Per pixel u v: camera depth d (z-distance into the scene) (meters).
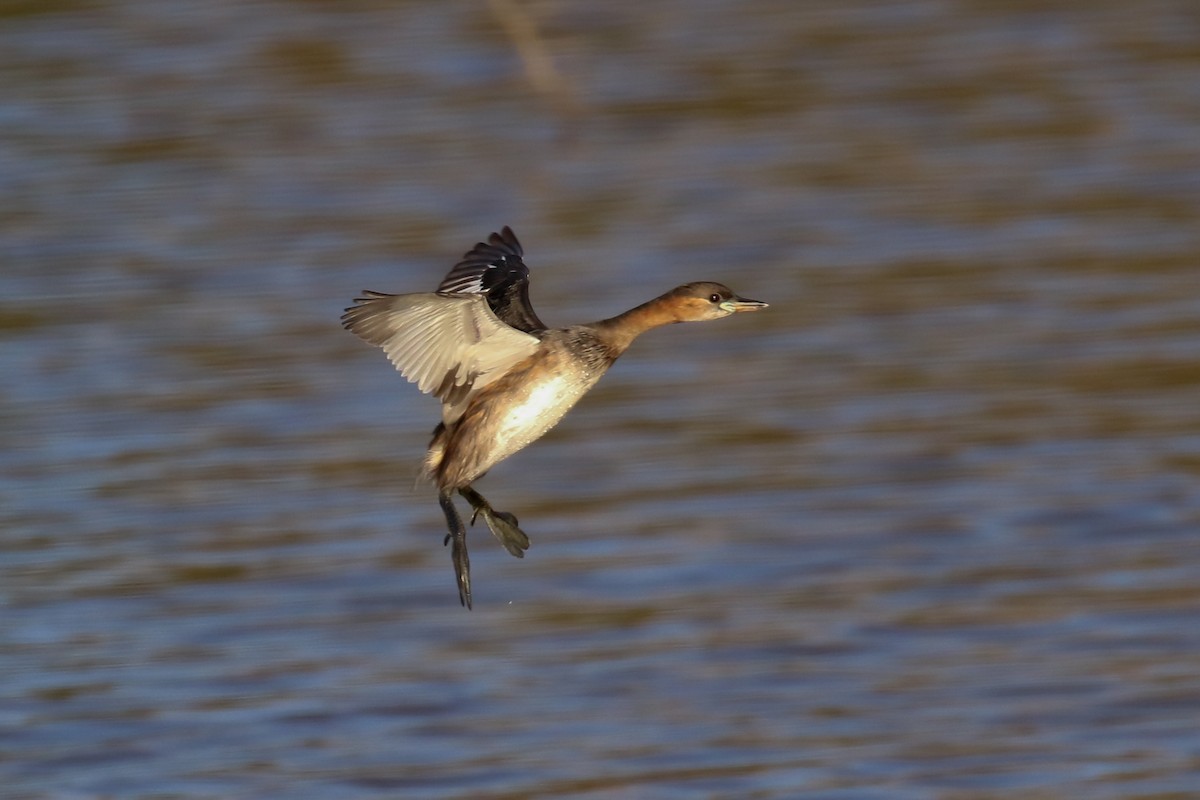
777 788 11.84
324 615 14.84
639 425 18.95
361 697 13.42
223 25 32.31
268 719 13.12
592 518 16.75
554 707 13.20
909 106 28.72
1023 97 28.75
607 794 11.83
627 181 26.53
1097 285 21.95
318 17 32.53
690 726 12.76
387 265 23.38
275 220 25.08
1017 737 12.40
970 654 13.70
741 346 20.98
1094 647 13.77
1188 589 14.70
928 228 24.20
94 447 18.28
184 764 12.41
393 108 29.25
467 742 12.65
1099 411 18.55
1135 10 32.12
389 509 16.92
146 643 14.36
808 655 13.90
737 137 27.91
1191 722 12.51
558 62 30.86
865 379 19.80
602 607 14.91
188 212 25.50
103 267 23.52
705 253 23.61
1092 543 15.70
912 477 17.27
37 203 25.80
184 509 16.86
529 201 25.75
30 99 29.53
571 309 21.75
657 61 30.80
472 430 9.48
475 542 16.33
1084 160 26.23
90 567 15.72
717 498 17.00
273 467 17.80
